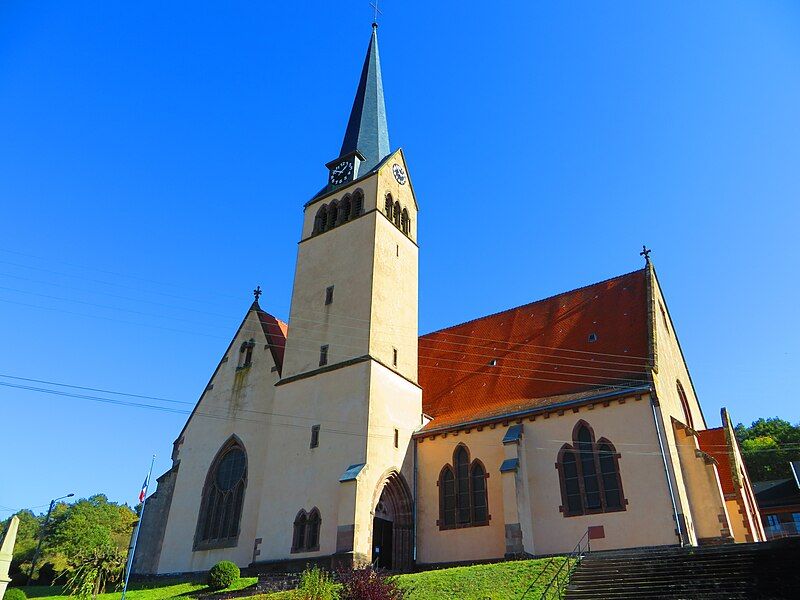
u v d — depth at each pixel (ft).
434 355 166.20
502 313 164.86
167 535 145.28
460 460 128.88
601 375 124.67
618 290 144.46
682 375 146.51
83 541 262.47
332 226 156.35
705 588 74.38
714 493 107.65
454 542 121.70
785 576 72.38
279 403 138.92
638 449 108.88
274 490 128.36
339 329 137.59
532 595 80.33
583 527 108.78
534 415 122.42
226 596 111.24
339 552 109.09
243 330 161.48
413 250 159.02
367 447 119.44
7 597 120.98
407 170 166.81
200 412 158.40
